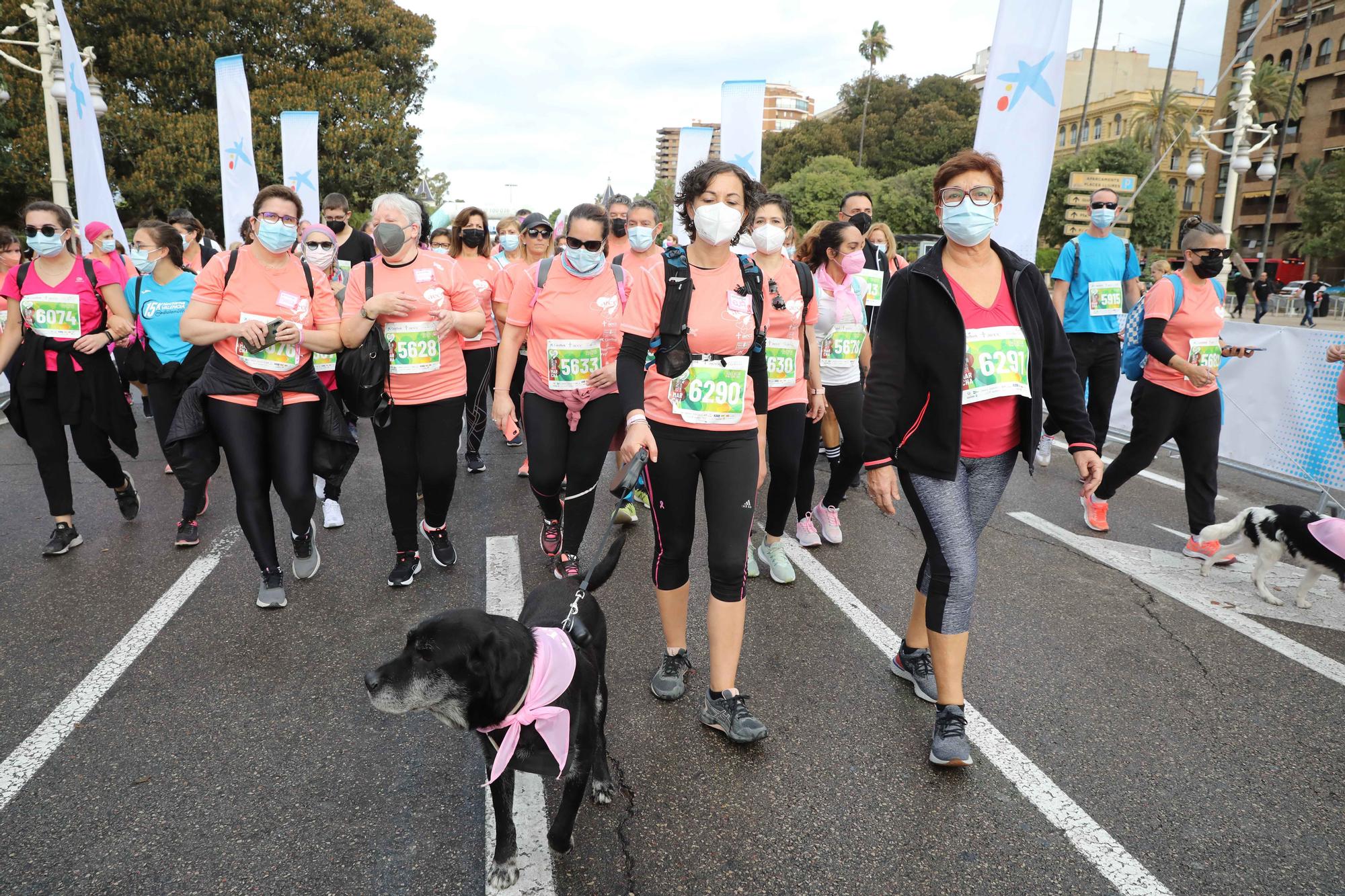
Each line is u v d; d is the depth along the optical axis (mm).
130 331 5105
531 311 4453
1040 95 6461
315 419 4297
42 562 4832
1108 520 5828
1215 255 4801
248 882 2320
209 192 27047
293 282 4164
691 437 3053
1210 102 61281
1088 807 2670
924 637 3406
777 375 4219
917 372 2914
